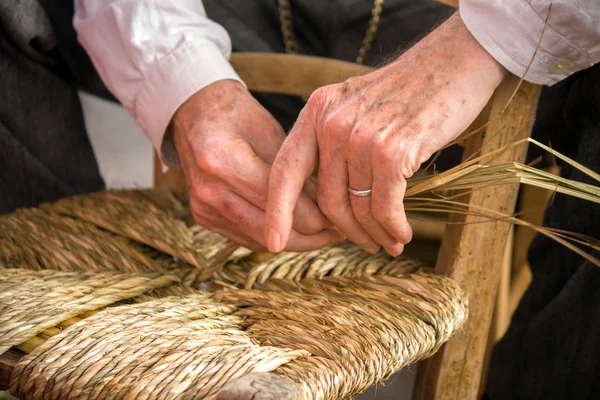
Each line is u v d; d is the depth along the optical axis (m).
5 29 1.17
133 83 1.02
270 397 0.69
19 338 0.81
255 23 1.34
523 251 1.36
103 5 1.04
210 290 0.94
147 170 1.54
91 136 1.50
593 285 1.01
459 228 0.96
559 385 1.07
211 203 0.94
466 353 0.99
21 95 1.25
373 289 0.93
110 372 0.77
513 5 0.85
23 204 1.27
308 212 0.92
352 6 1.30
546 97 1.09
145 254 0.99
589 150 1.01
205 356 0.77
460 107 0.86
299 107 1.35
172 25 1.01
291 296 0.90
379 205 0.86
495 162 0.93
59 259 0.95
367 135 0.84
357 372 0.81
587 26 0.85
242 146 0.92
